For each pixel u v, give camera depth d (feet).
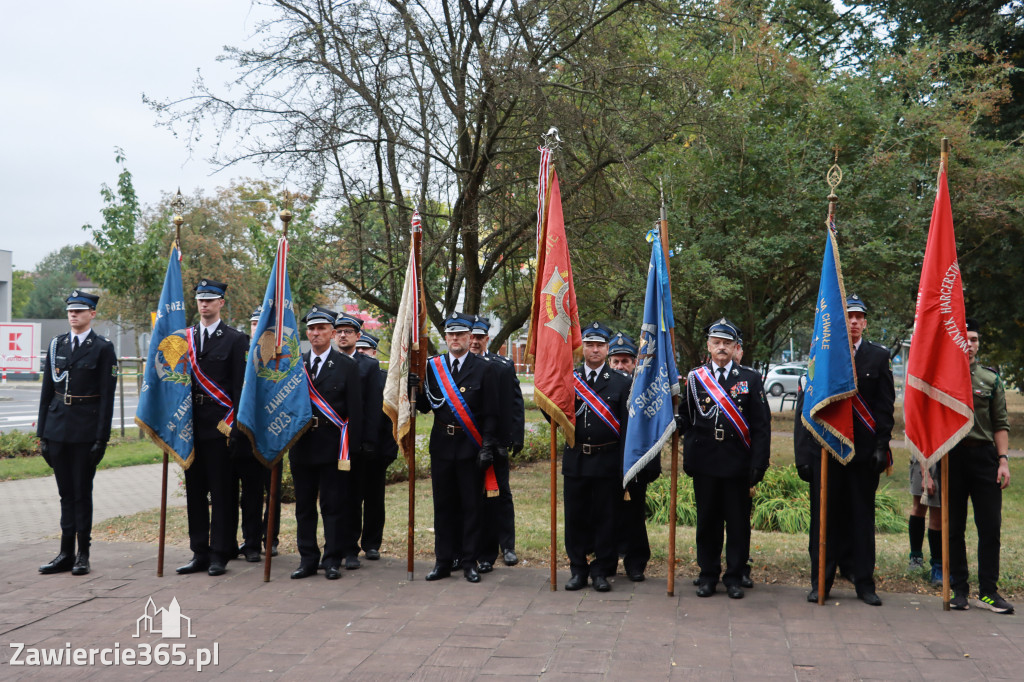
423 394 23.27
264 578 21.94
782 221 41.29
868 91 43.32
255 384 22.25
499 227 40.40
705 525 20.72
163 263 59.36
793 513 28.91
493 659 15.93
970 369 19.83
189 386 22.75
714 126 38.99
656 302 20.83
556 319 21.31
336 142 36.73
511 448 22.65
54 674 15.28
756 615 18.79
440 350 47.98
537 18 36.45
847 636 17.25
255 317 25.20
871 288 41.24
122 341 134.82
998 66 51.67
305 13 36.99
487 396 22.50
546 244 21.86
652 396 20.56
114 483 41.50
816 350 20.13
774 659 15.88
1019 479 41.01
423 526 28.76
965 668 15.37
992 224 52.90
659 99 39.32
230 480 23.09
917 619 18.47
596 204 38.91
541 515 30.94
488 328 24.20
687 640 17.02
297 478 22.79
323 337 23.48
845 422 19.84
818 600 19.75
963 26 58.59
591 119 36.55
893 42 66.13
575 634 17.44
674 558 21.50
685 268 39.58
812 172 41.68
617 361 23.75
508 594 20.67
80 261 60.08
